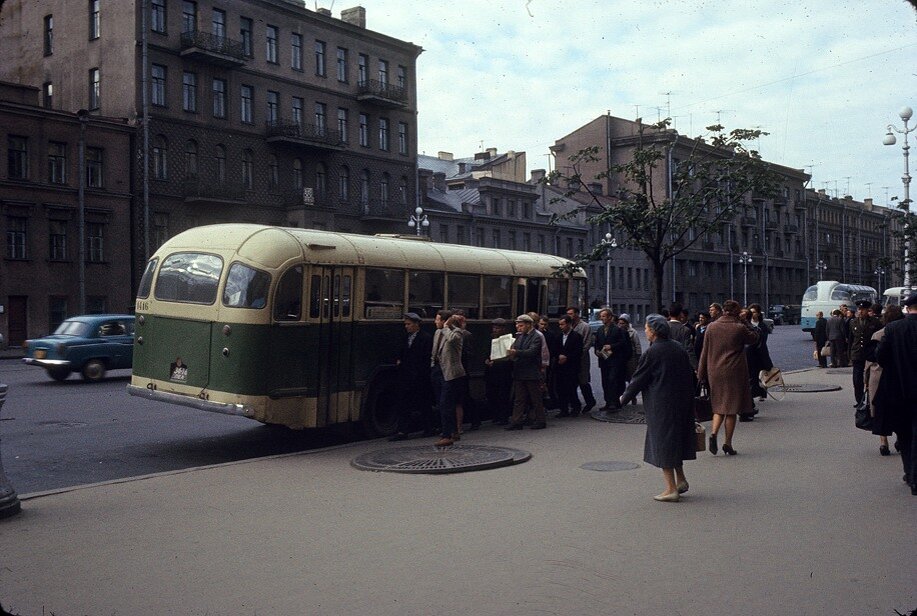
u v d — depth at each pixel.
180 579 5.61
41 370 26.36
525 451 10.88
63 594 5.31
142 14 42.84
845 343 26.38
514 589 5.34
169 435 13.48
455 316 11.95
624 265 79.12
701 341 14.15
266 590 5.37
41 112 39.03
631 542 6.43
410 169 59.53
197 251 12.17
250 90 48.44
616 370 14.95
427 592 5.30
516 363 13.38
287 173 50.28
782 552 6.13
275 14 49.81
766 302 97.88
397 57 58.84
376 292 13.14
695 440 7.95
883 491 8.23
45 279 39.41
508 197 68.12
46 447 12.09
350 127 54.97
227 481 9.03
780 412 15.03
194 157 45.34
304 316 11.87
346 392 12.51
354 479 9.14
